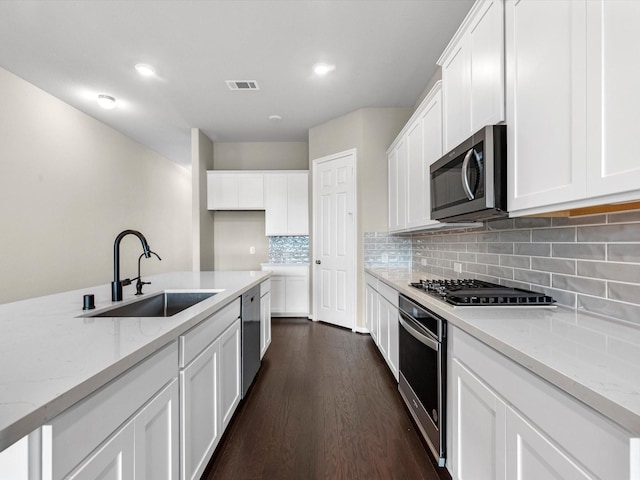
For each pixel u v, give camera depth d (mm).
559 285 1465
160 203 6180
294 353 3250
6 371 740
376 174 3967
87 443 721
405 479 1542
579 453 682
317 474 1576
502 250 1927
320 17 2385
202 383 1441
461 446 1292
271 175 4984
